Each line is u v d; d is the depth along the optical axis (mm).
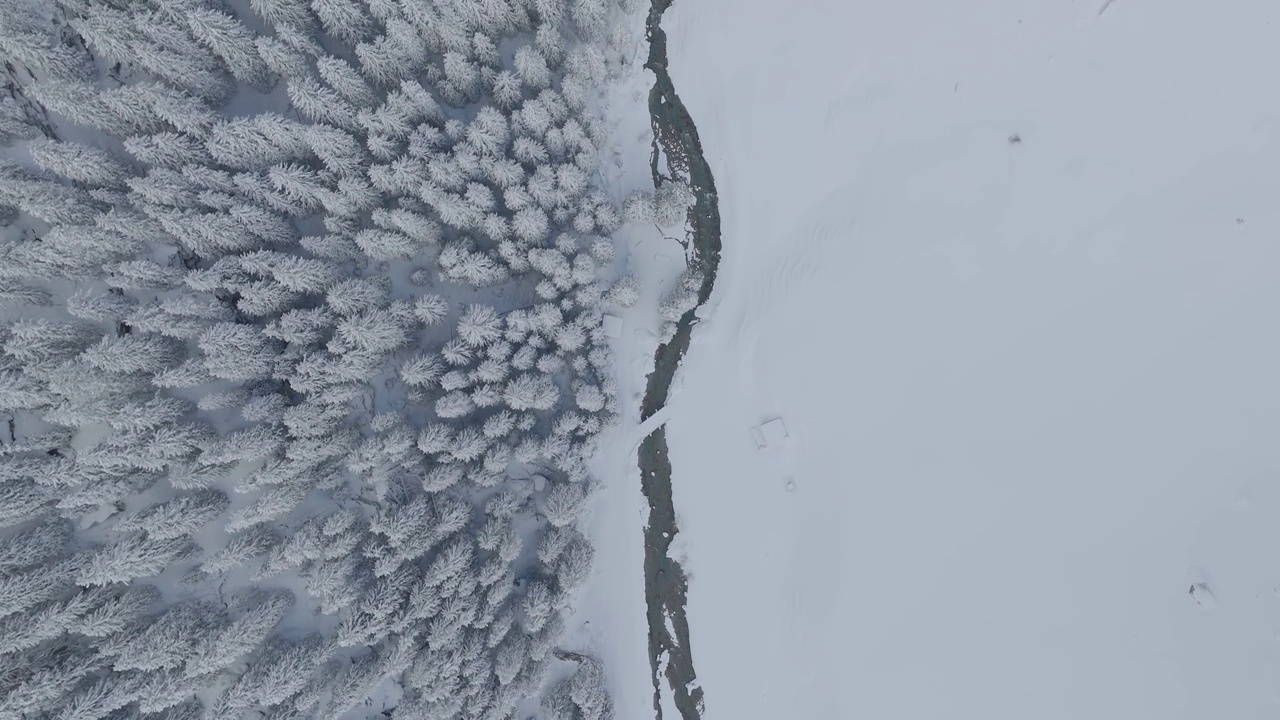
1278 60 31750
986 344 34375
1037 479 33375
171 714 29312
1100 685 31844
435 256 33844
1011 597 33219
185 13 28109
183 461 29328
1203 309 32344
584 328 34125
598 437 35094
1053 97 34031
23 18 27859
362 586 30547
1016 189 34281
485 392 30859
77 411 27062
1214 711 30250
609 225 34188
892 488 35031
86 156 27203
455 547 31016
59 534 28734
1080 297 33625
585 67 33062
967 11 34625
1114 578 32062
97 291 29781
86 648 28766
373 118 29344
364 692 30172
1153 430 32375
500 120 30234
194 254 30672
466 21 31219
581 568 33438
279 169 28125
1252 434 31156
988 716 33156
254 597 31328
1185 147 32781
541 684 33094
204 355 29750
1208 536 31141
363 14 30266
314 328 29906
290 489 29688
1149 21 32906
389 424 30766
